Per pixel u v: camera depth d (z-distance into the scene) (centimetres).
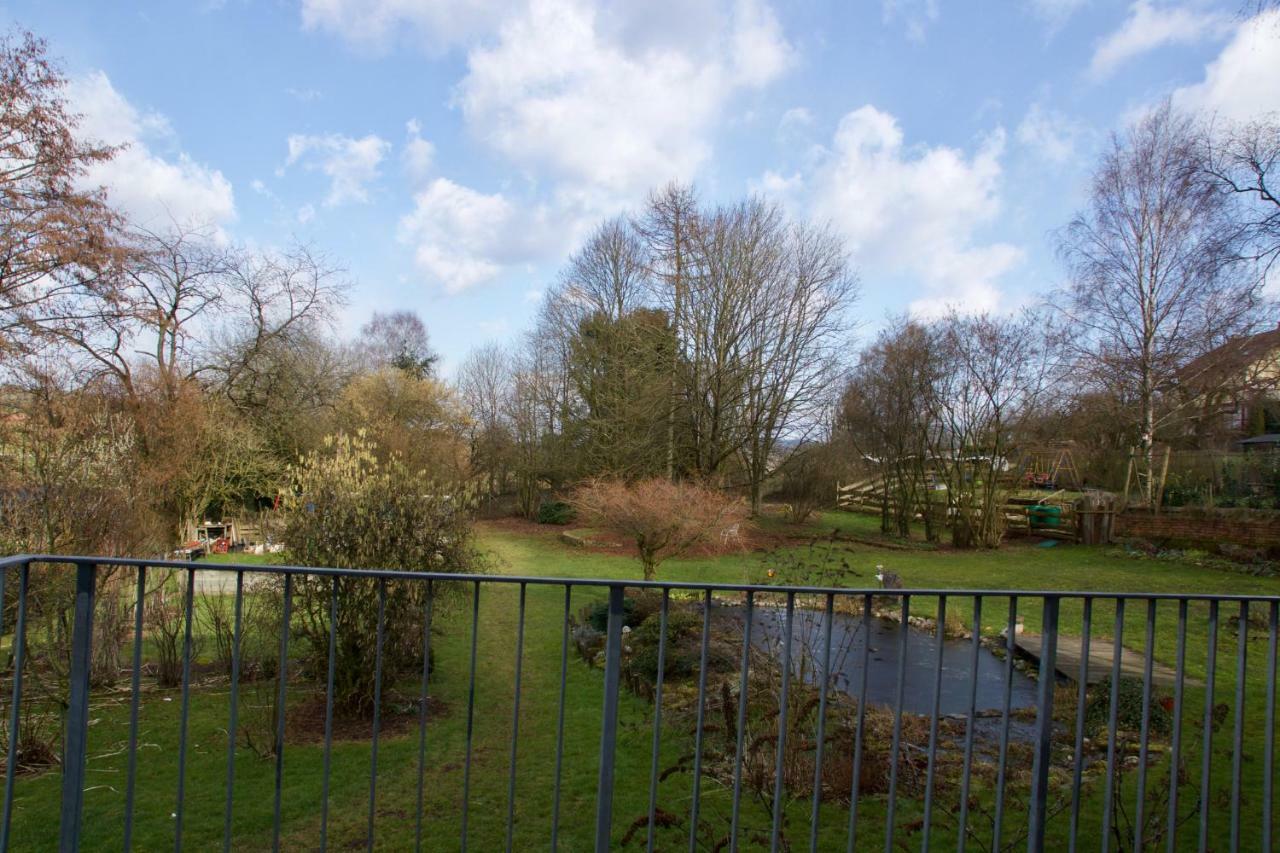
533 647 895
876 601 1207
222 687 728
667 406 2262
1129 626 1005
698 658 747
